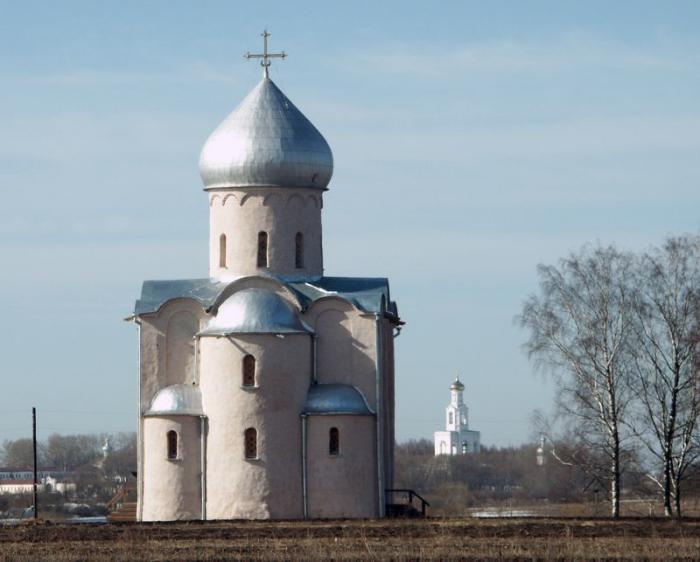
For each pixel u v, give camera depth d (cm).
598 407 15975
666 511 15800
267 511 14750
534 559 10206
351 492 14912
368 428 15088
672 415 15812
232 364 14875
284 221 15675
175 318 15450
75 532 12744
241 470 14800
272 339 14900
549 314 16150
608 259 16175
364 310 15275
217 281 15725
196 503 14938
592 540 11369
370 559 10219
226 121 15850
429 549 10869
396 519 13962
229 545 11362
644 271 16138
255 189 15662
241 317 14950
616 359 15962
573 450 16312
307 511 14850
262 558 10338
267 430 14825
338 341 15300
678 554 10475
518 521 13375
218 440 14875
